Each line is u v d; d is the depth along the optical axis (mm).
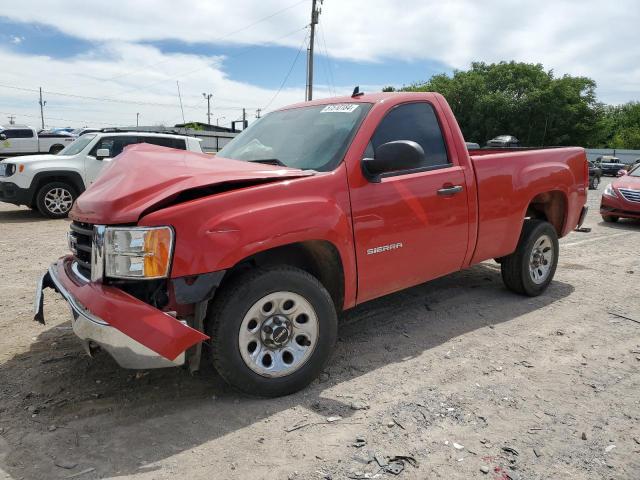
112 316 2711
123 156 3498
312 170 3561
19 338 4188
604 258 7457
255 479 2518
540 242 5270
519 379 3547
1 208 12938
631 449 2764
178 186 2982
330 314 3383
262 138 4250
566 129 46719
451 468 2602
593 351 4023
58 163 11141
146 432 2900
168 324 2773
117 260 2834
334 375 3602
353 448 2760
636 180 11453
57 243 8148
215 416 3064
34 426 2943
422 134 4152
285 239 3119
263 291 3094
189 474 2553
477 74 48562
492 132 46875
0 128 25438
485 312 4902
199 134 22703
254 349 3182
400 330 4449
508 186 4699
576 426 2975
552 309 5012
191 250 2852
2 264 6688
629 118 77500
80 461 2645
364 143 3697
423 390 3387
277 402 3229
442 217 4125
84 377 3529
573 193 5461
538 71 48531
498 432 2914
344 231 3426
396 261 3855
